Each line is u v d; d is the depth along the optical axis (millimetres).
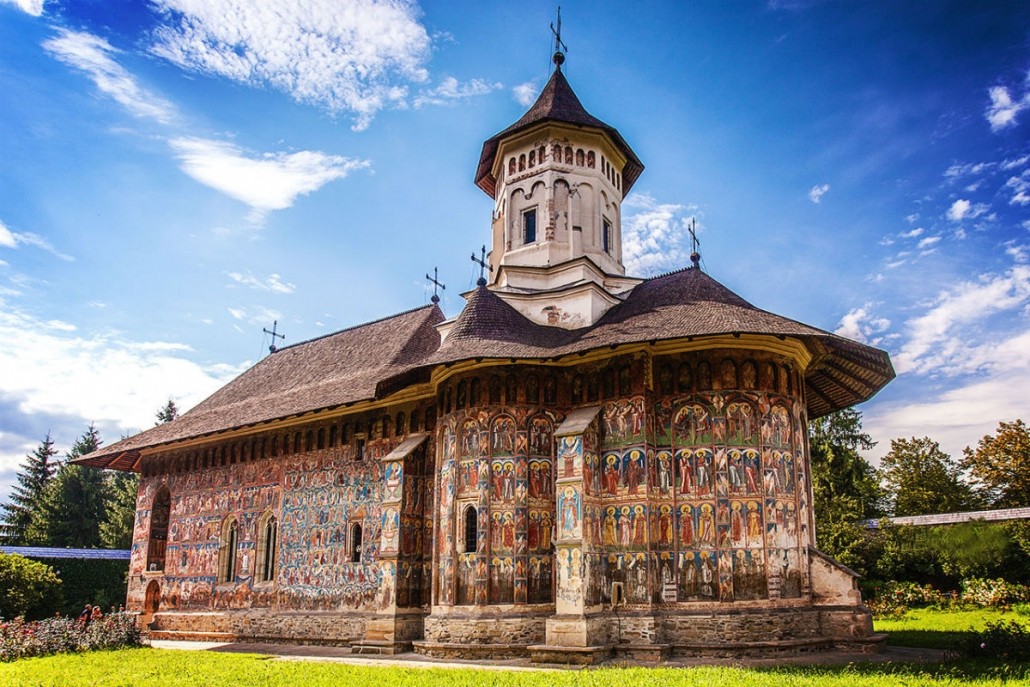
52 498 73312
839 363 29391
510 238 34781
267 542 36875
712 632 23438
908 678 17141
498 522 26422
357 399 31969
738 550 24250
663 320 26625
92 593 49094
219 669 22844
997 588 39562
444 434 28875
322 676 20781
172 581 40188
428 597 29219
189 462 41562
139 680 20609
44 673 22438
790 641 23219
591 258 33594
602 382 26875
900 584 43312
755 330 24297
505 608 25625
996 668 18266
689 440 25359
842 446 64375
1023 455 67062
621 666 21859
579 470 24922
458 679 19328
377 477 32719
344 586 32625
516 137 35344
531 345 27859
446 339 29250
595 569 24828
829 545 47500
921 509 68312
